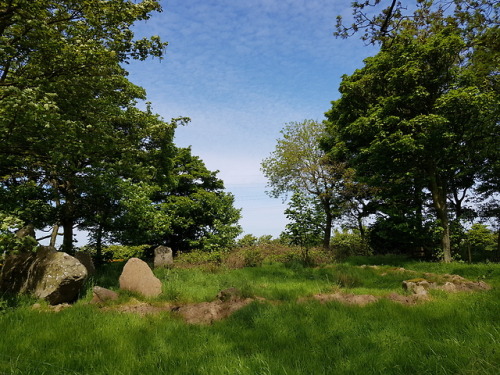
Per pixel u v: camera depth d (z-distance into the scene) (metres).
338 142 23.88
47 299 8.34
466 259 20.77
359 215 27.45
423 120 15.98
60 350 4.79
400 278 12.24
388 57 18.28
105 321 6.42
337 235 34.22
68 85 11.03
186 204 25.08
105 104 13.23
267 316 6.75
